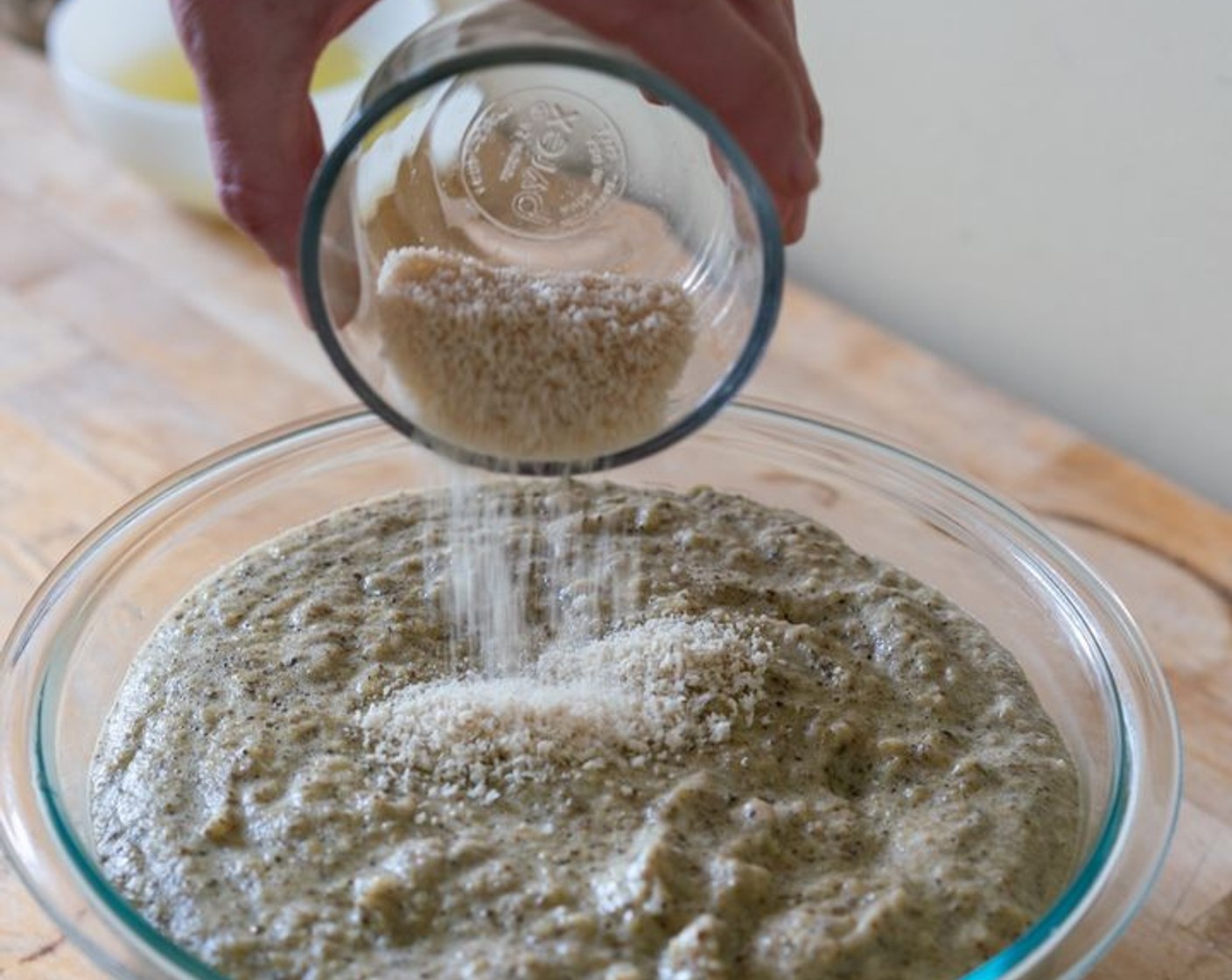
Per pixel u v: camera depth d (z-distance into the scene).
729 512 0.54
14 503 0.61
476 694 0.47
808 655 0.49
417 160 0.44
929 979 0.42
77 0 0.77
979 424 0.65
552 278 0.44
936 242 0.70
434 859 0.43
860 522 0.55
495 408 0.43
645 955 0.42
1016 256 0.68
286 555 0.52
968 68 0.66
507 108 0.44
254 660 0.48
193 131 0.71
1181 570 0.59
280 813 0.44
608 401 0.43
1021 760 0.47
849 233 0.73
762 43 0.41
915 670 0.49
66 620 0.48
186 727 0.47
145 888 0.44
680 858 0.43
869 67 0.68
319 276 0.41
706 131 0.39
